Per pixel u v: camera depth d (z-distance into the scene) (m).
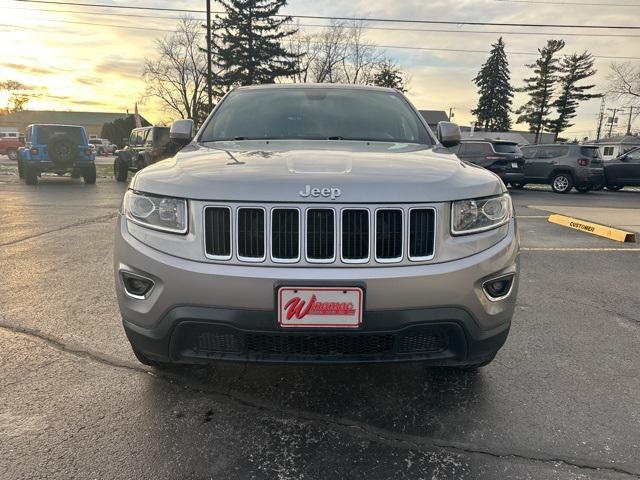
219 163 2.49
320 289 2.11
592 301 4.53
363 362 2.23
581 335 3.72
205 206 2.18
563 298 4.61
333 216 2.13
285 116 3.59
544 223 9.34
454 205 2.26
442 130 3.67
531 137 71.31
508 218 2.50
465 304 2.24
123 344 3.39
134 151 17.64
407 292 2.15
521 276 5.37
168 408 2.64
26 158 15.91
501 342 2.48
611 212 11.00
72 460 2.21
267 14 42.59
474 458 2.28
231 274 2.14
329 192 2.13
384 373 3.06
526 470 2.20
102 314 3.95
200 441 2.37
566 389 2.92
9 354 3.22
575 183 17.33
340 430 2.48
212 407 2.66
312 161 2.48
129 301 2.37
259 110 3.67
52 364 3.10
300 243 2.13
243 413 2.61
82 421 2.50
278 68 42.91
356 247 2.15
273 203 2.13
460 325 2.26
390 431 2.48
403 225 2.17
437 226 2.21
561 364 3.24
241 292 2.13
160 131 16.42
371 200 2.14
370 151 2.88
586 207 12.29
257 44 42.47
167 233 2.26
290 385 2.90
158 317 2.27
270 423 2.53
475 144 17.44
